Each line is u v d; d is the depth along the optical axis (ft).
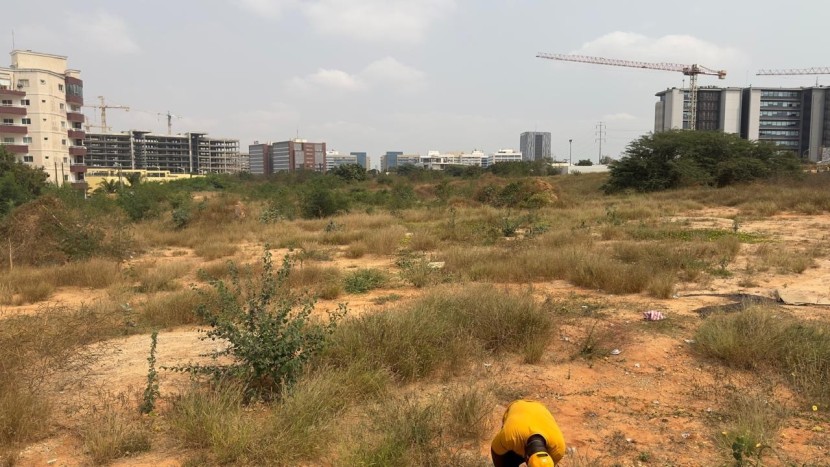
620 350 19.94
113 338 23.43
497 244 48.83
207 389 16.39
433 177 231.71
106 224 52.49
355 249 47.32
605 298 27.81
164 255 53.88
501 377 17.84
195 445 13.79
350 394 15.99
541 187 102.37
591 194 142.00
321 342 17.60
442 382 17.62
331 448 13.41
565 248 39.75
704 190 111.86
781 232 52.42
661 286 27.84
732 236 45.47
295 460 12.98
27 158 251.60
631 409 15.55
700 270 33.58
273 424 13.73
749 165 125.08
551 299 26.58
